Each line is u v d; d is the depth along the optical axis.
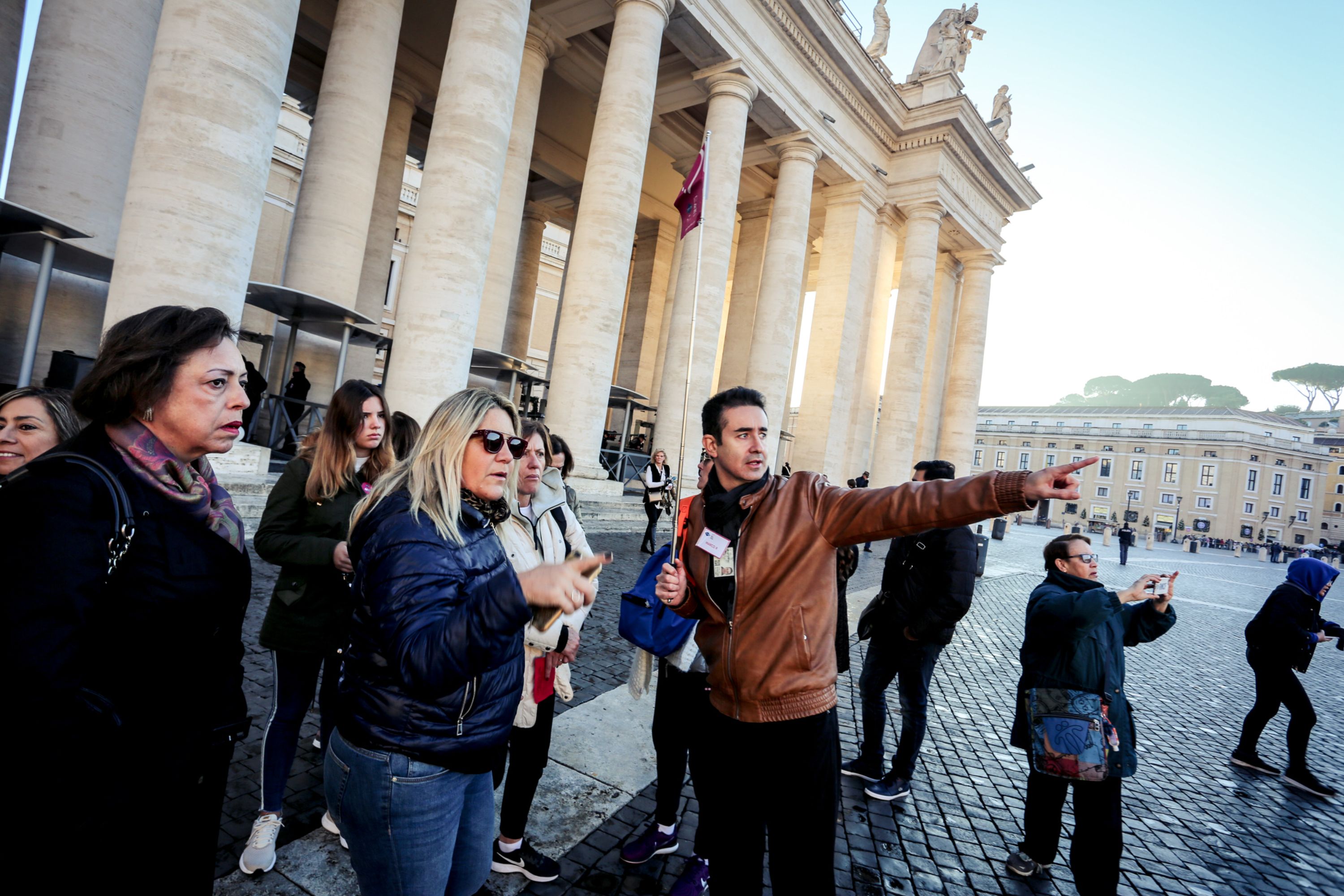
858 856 3.06
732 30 14.10
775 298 16.56
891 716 4.97
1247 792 4.52
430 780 1.44
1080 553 3.10
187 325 1.27
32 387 1.86
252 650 4.17
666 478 10.38
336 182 10.53
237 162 6.76
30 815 1.01
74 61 8.11
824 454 18.47
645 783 3.37
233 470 7.27
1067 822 3.81
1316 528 64.69
